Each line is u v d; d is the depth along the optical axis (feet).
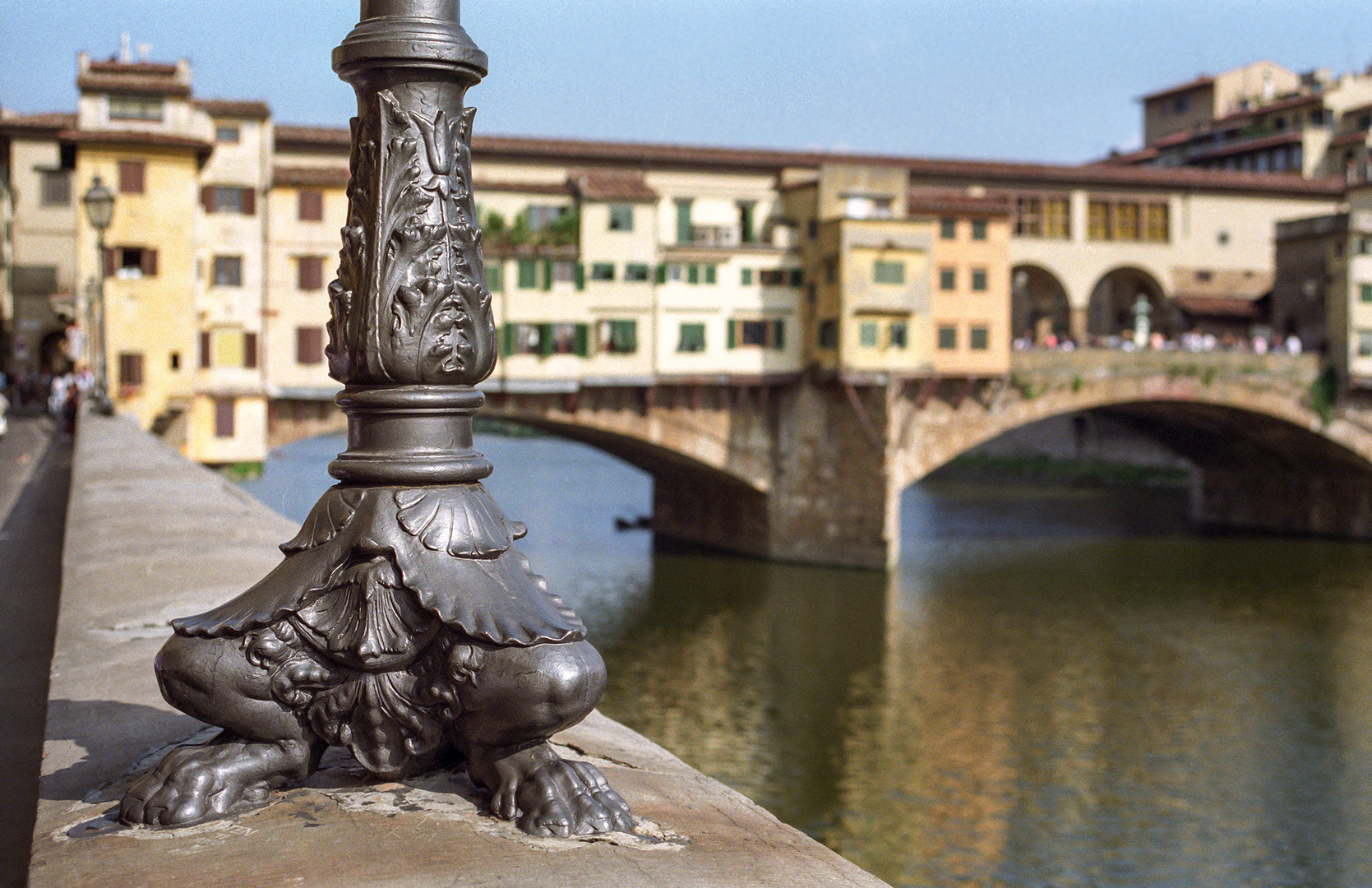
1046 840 85.10
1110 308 247.09
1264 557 191.31
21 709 19.79
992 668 129.08
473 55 11.92
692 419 183.11
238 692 11.15
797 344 186.80
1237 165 268.82
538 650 10.91
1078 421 302.25
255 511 34.09
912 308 180.75
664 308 179.83
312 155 170.19
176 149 153.99
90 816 10.96
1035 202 216.95
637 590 162.40
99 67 154.30
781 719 112.27
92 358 140.87
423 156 11.77
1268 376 201.46
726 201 191.83
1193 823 88.43
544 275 173.37
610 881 9.58
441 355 11.79
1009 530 215.31
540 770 10.95
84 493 38.86
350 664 11.27
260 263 158.30
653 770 13.21
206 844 10.27
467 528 11.63
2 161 209.15
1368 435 207.21
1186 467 269.03
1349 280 204.74
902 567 180.14
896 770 99.45
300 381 160.66
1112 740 106.83
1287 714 113.91
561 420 177.47
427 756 11.95
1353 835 86.02
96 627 18.13
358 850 10.11
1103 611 153.99
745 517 191.83
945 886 77.82
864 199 184.24
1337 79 269.44
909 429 185.68
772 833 11.30
